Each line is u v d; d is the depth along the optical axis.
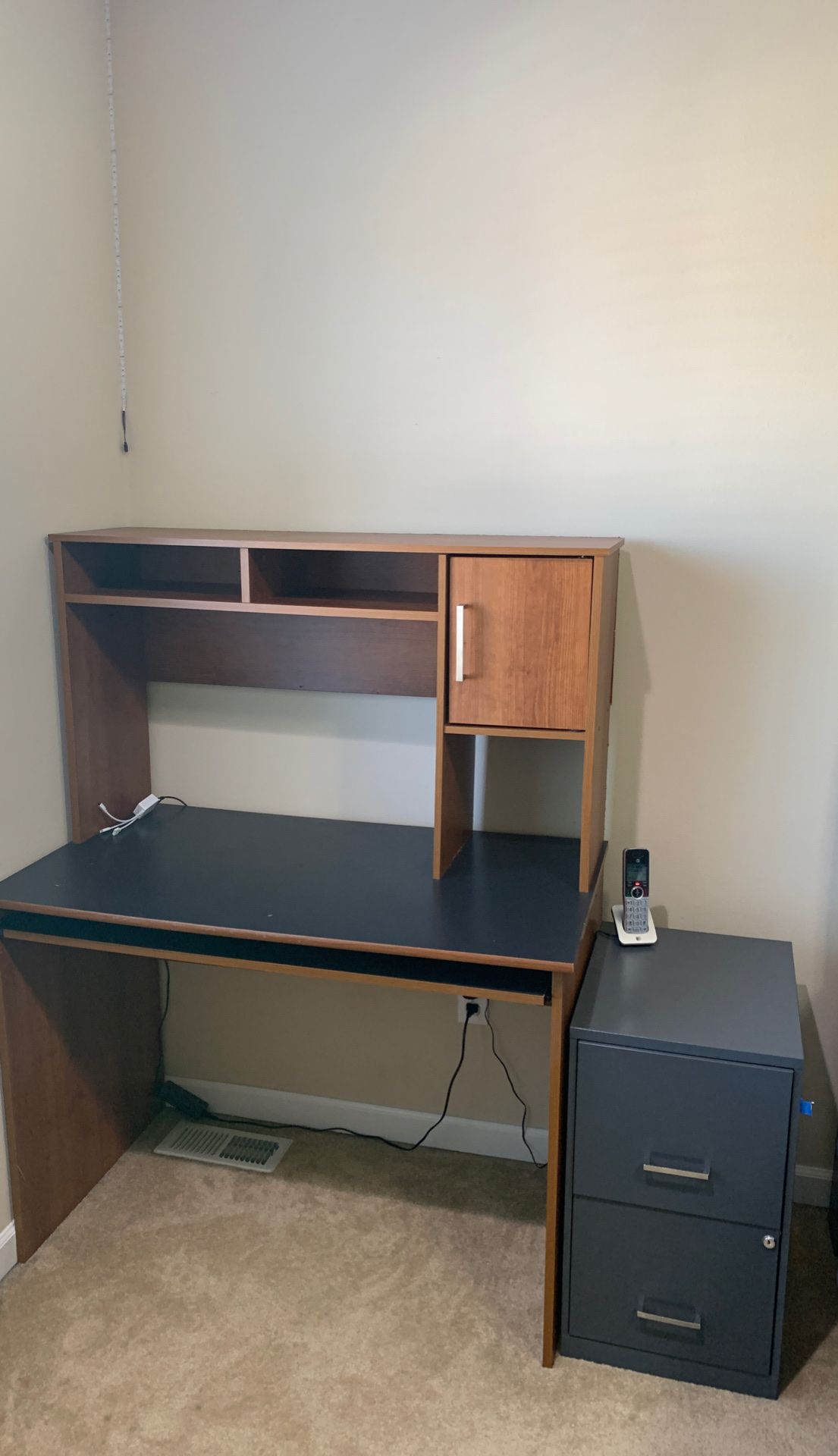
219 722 2.48
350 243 2.20
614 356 2.11
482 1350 1.92
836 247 1.96
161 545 2.39
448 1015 2.45
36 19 2.01
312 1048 2.56
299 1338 1.94
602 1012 1.84
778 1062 1.69
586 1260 1.86
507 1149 2.48
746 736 2.19
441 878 2.09
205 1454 1.71
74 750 2.24
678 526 2.14
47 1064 2.18
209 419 2.36
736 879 2.25
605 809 2.29
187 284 2.31
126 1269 2.12
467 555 1.90
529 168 2.08
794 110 1.93
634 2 1.96
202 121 2.23
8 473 2.03
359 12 2.11
